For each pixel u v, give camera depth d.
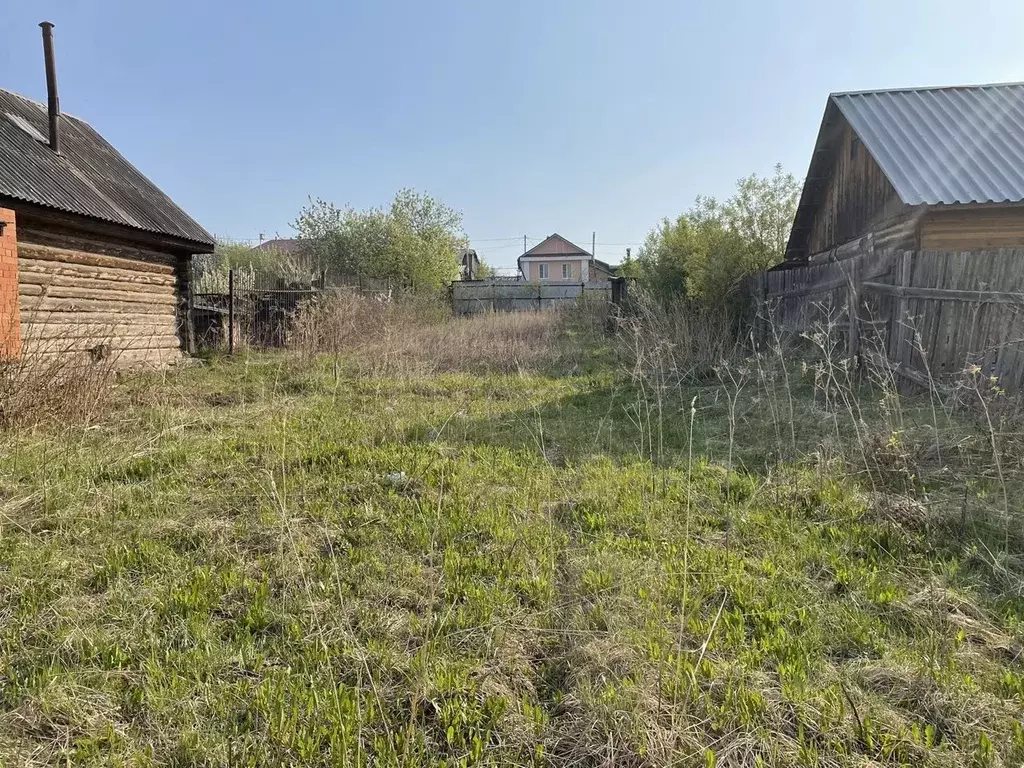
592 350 11.40
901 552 2.94
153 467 4.32
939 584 2.61
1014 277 4.61
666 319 9.46
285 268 17.92
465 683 2.05
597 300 16.81
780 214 11.97
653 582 2.66
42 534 3.23
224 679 2.09
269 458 4.55
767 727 1.83
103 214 8.59
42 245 7.99
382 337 11.29
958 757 1.69
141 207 10.05
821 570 2.80
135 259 9.98
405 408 6.49
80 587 2.70
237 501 3.74
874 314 6.83
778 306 9.72
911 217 7.80
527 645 2.32
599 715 1.87
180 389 7.31
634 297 12.11
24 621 2.39
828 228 11.45
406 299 17.08
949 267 5.37
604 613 2.45
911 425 4.71
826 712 1.86
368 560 2.96
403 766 1.70
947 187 7.25
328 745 1.80
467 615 2.47
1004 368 4.64
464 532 3.30
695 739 1.78
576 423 5.84
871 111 9.16
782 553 2.96
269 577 2.80
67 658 2.19
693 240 12.55
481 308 23.88
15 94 10.54
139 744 1.80
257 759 1.73
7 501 3.58
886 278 6.57
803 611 2.41
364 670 2.12
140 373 7.80
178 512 3.54
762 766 1.68
